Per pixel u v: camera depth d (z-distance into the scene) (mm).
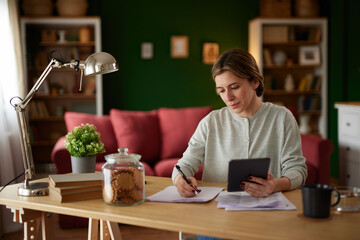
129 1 5613
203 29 5742
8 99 3699
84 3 5250
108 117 4043
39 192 1628
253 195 1468
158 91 5742
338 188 1403
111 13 5598
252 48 5699
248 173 1445
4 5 3752
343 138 4008
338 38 5414
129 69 5684
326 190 1274
